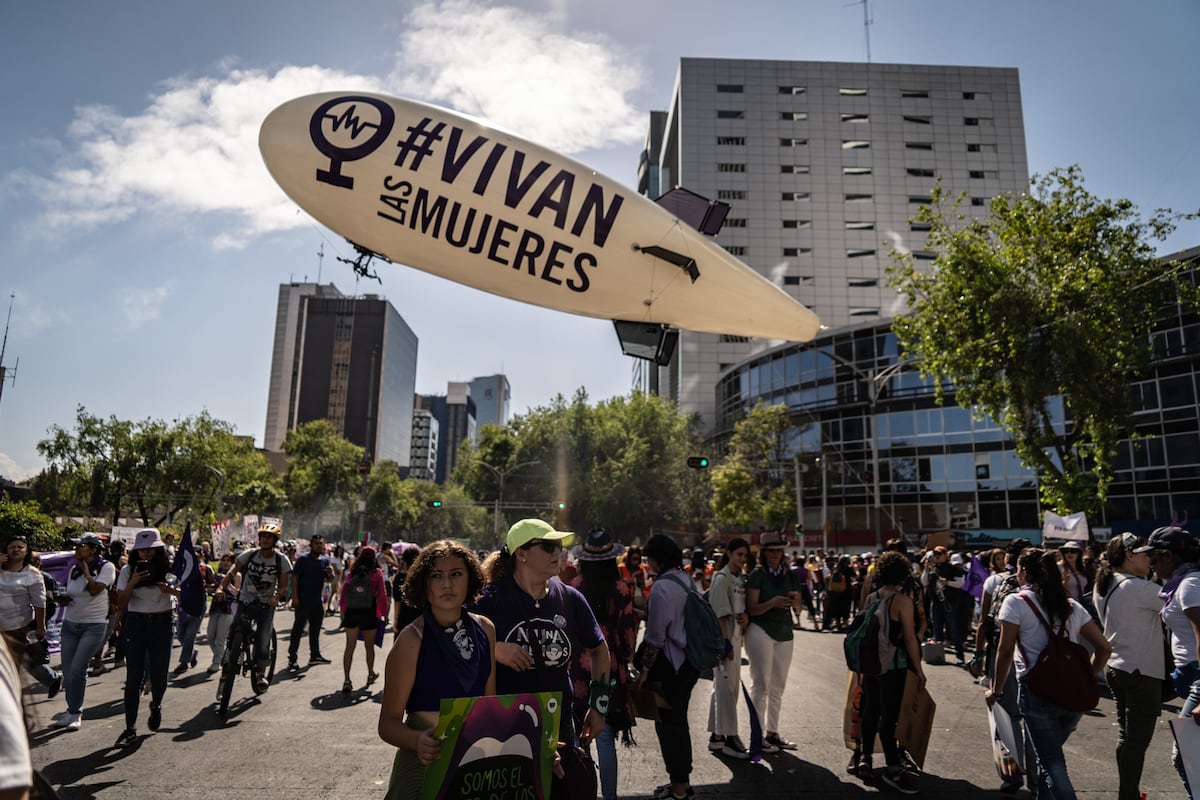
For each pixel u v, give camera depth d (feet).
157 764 19.31
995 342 68.44
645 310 33.19
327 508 293.02
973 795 17.53
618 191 31.58
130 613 22.26
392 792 9.57
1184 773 13.89
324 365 527.40
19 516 56.70
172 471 201.16
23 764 3.99
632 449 201.98
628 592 17.58
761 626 21.90
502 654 11.09
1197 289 69.00
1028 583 15.64
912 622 18.29
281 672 34.14
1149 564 16.87
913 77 287.89
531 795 9.12
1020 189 280.72
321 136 31.81
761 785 18.26
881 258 274.36
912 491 146.92
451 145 30.81
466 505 193.67
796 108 283.38
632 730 24.70
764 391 179.32
